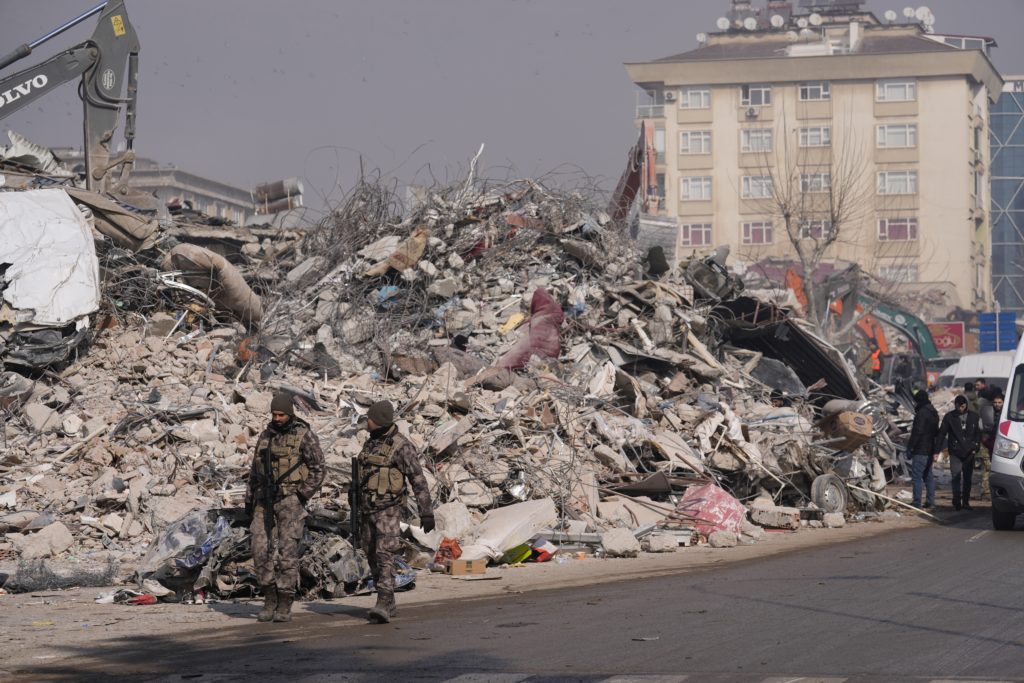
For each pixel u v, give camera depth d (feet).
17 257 67.26
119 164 91.86
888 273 348.38
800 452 65.98
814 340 91.25
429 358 73.82
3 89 87.76
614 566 48.03
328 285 81.56
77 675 26.96
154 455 56.29
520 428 60.54
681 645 29.07
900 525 63.87
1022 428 59.06
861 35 389.19
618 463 61.00
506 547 48.98
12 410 61.77
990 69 381.19
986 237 392.06
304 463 35.19
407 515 49.93
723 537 55.01
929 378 207.62
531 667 26.66
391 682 25.26
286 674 26.43
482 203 91.09
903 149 367.25
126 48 92.07
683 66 372.58
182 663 28.22
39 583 41.96
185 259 75.36
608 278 89.76
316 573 39.01
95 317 70.64
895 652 27.53
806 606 35.22
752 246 368.68
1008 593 36.86
